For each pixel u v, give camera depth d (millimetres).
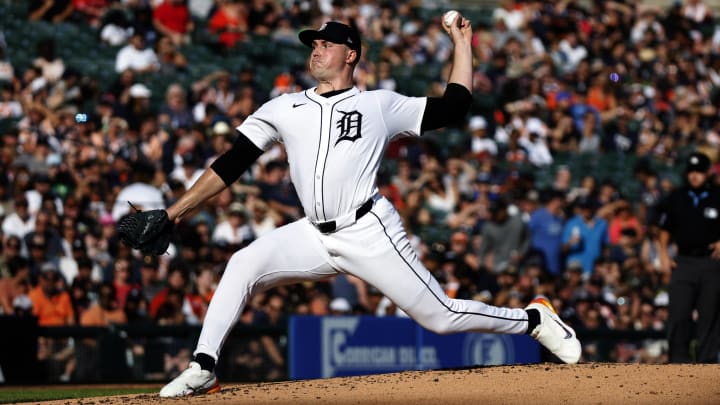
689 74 68750
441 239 47562
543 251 46812
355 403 17281
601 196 51094
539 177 55562
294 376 34062
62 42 55188
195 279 37812
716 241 29797
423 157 53125
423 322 19078
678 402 17297
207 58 57719
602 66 65312
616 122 61375
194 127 47000
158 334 34406
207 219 42719
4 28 54812
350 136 18047
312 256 18734
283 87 53688
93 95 50062
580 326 40406
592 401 17344
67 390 30109
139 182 42875
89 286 37156
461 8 70562
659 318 44094
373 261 18328
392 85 57906
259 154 18891
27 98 48188
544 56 64375
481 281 40938
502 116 58438
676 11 73438
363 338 34844
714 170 55125
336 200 18109
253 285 18719
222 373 34094
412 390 18453
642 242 49312
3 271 36000
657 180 57719
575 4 70625
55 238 38312
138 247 18609
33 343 32656
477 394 17938
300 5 62594
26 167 41062
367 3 64688
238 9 60094
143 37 54250
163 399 18125
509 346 36250
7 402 22156
